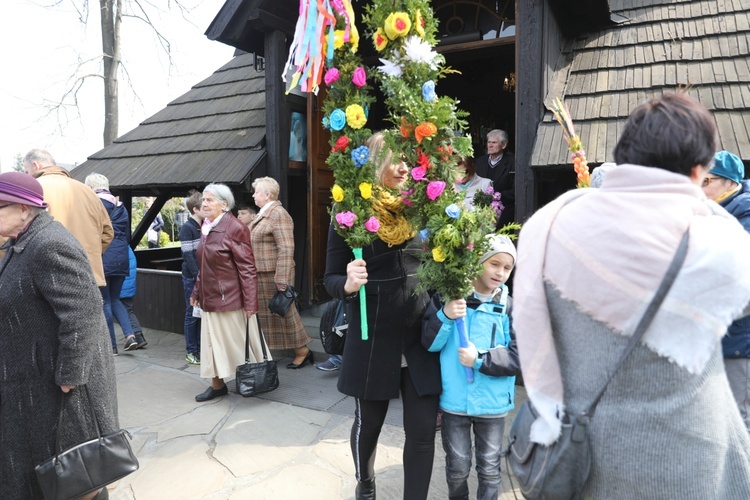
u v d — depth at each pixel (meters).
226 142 5.79
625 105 4.17
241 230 3.89
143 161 6.26
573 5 4.53
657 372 1.06
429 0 2.27
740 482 1.12
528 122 4.11
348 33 2.15
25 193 2.21
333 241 2.42
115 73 10.52
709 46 4.41
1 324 2.23
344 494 2.81
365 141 2.25
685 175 1.12
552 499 1.17
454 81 7.79
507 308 2.34
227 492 2.86
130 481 3.00
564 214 1.19
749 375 1.99
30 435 2.26
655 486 1.06
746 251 1.06
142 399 4.14
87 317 2.23
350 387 2.31
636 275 1.06
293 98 5.39
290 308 4.66
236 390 4.01
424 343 2.23
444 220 2.08
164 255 8.02
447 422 2.33
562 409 1.17
